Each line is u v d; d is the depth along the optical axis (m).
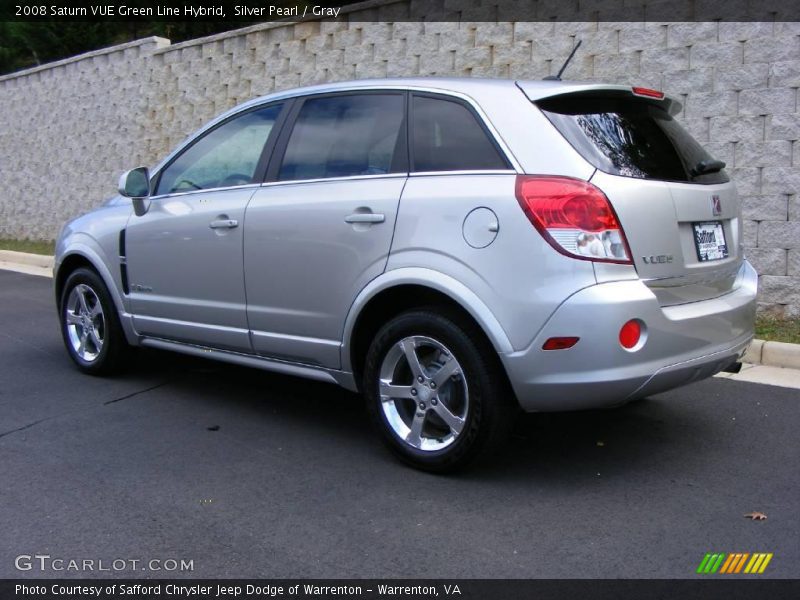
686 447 4.57
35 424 5.01
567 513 3.74
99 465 4.36
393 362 4.22
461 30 9.47
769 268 7.45
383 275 4.14
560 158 3.78
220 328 5.03
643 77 8.10
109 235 5.72
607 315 3.58
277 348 4.73
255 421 5.07
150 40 13.05
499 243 3.77
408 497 3.92
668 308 3.88
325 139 4.65
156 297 5.41
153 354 6.66
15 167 15.96
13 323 8.05
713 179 4.39
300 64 11.16
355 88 4.62
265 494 3.97
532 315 3.68
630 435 4.76
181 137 12.82
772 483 4.07
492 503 3.85
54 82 14.84
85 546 3.47
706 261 4.13
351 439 4.74
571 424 4.94
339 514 3.75
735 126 7.56
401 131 4.32
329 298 4.41
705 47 7.69
